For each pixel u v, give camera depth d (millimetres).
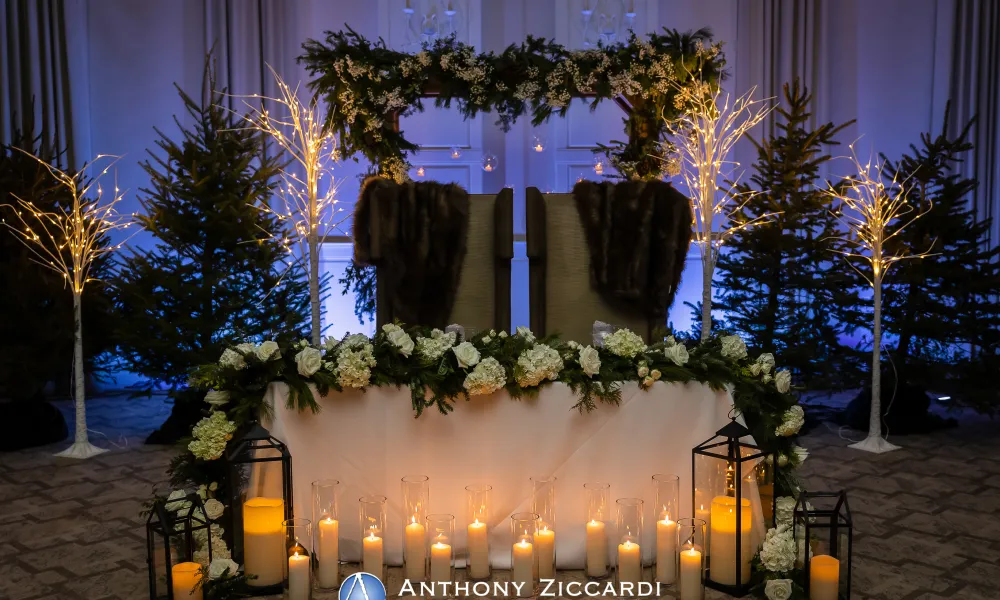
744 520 2742
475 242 4855
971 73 6656
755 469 2889
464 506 2900
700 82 5066
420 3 6918
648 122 5312
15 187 4828
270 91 6566
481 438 2887
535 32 7141
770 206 5270
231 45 6457
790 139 5262
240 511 2834
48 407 4922
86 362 5203
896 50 6992
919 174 5070
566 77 5000
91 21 6395
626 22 7023
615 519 2924
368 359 2807
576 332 4898
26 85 5930
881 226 4793
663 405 2936
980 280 4934
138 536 3418
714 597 2730
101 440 4918
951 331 4898
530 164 7113
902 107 7008
